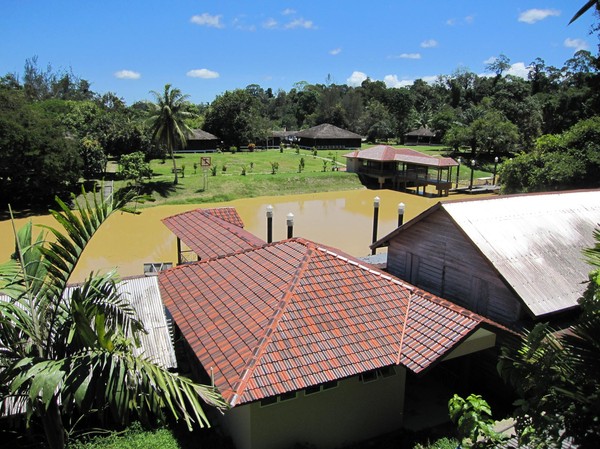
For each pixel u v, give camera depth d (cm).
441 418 1149
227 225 1859
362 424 1060
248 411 923
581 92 7850
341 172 5616
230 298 1164
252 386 862
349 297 1117
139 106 10925
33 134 3784
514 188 3244
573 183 2839
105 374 544
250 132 8212
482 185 5438
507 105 8175
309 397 981
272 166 5675
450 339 994
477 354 1310
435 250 1583
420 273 1659
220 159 6644
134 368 543
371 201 4647
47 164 3803
